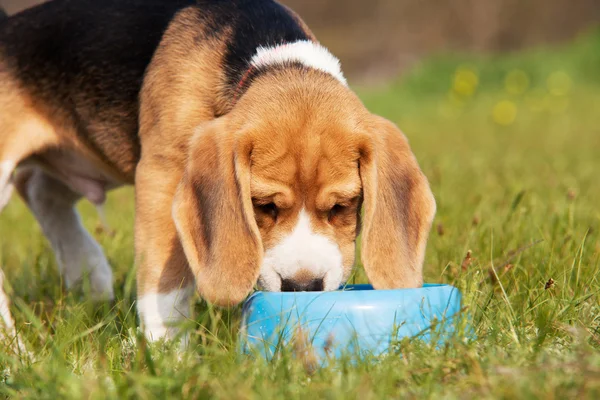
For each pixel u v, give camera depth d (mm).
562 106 26078
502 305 5566
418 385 4176
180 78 5902
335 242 5230
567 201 8750
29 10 7082
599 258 6340
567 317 5270
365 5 42219
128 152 6531
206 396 4020
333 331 4648
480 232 7352
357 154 5328
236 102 5582
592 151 16250
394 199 5383
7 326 6117
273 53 5887
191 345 5023
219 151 5246
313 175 5188
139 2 6652
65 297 6855
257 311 4836
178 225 5242
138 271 5820
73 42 6711
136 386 3967
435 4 40219
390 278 5266
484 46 39375
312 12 43000
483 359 4410
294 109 5305
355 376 4129
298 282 4992
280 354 4531
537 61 32188
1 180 6754
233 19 6160
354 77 35844
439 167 12477
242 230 5098
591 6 39625
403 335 4699
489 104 27703
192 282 5832
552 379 3922
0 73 6820
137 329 5371
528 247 6645
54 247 7641
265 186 5176
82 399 4008
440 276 6281
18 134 6797
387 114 25906
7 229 10172
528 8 39562
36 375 4332
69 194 7574
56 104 6797
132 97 6375
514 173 12430
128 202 11797
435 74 32125
